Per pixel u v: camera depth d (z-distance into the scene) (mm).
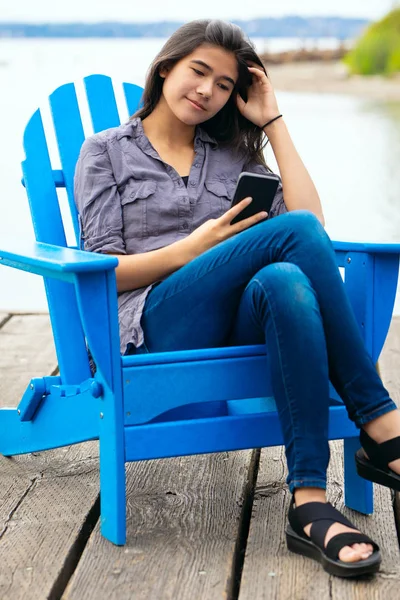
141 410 1653
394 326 3529
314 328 1561
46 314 3771
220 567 1572
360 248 1806
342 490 1978
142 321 1831
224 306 1737
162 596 1469
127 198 1974
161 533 1723
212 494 1938
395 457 1617
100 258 1592
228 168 2135
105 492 1689
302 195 2119
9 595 1480
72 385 1924
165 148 2068
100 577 1536
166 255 1833
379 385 1629
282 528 1745
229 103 2154
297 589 1488
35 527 1771
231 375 1703
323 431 1567
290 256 1649
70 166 2256
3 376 2848
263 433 1733
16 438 2117
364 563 1491
